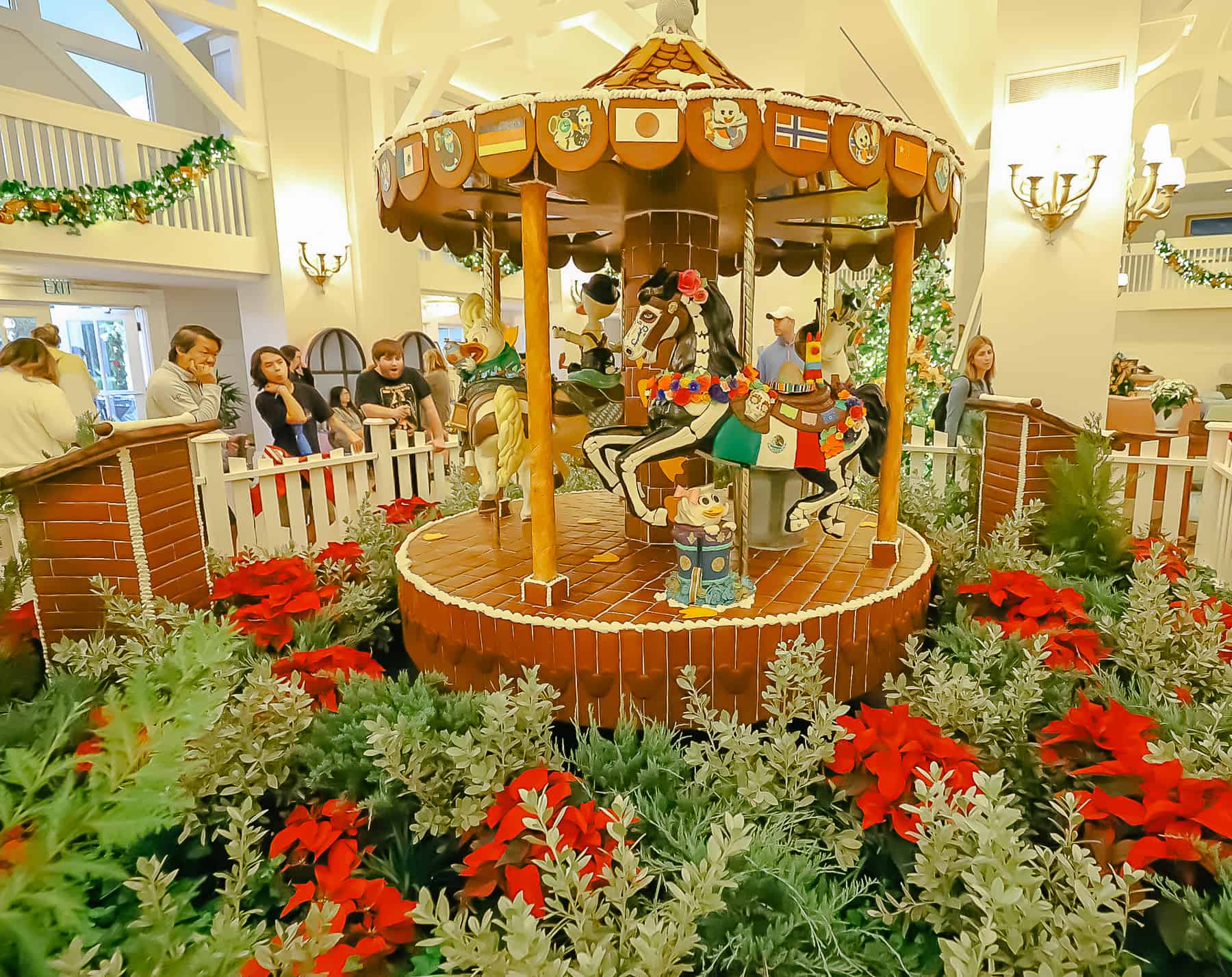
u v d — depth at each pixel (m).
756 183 2.57
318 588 2.93
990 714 1.85
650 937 1.15
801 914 1.41
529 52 9.62
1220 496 3.41
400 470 4.72
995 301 5.75
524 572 2.63
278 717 1.88
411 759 1.69
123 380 9.32
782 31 5.47
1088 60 5.22
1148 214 6.67
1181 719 1.86
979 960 1.13
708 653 2.10
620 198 2.75
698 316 2.30
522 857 1.43
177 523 2.64
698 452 2.38
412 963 1.46
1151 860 1.41
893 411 2.68
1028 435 3.19
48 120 6.26
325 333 8.38
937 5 8.62
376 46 9.19
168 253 7.04
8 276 7.60
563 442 3.13
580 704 2.15
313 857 1.66
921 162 2.22
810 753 1.70
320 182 8.45
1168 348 14.42
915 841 1.52
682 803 1.69
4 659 2.15
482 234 3.66
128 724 0.86
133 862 1.62
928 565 2.70
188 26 9.45
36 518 2.40
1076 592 2.52
